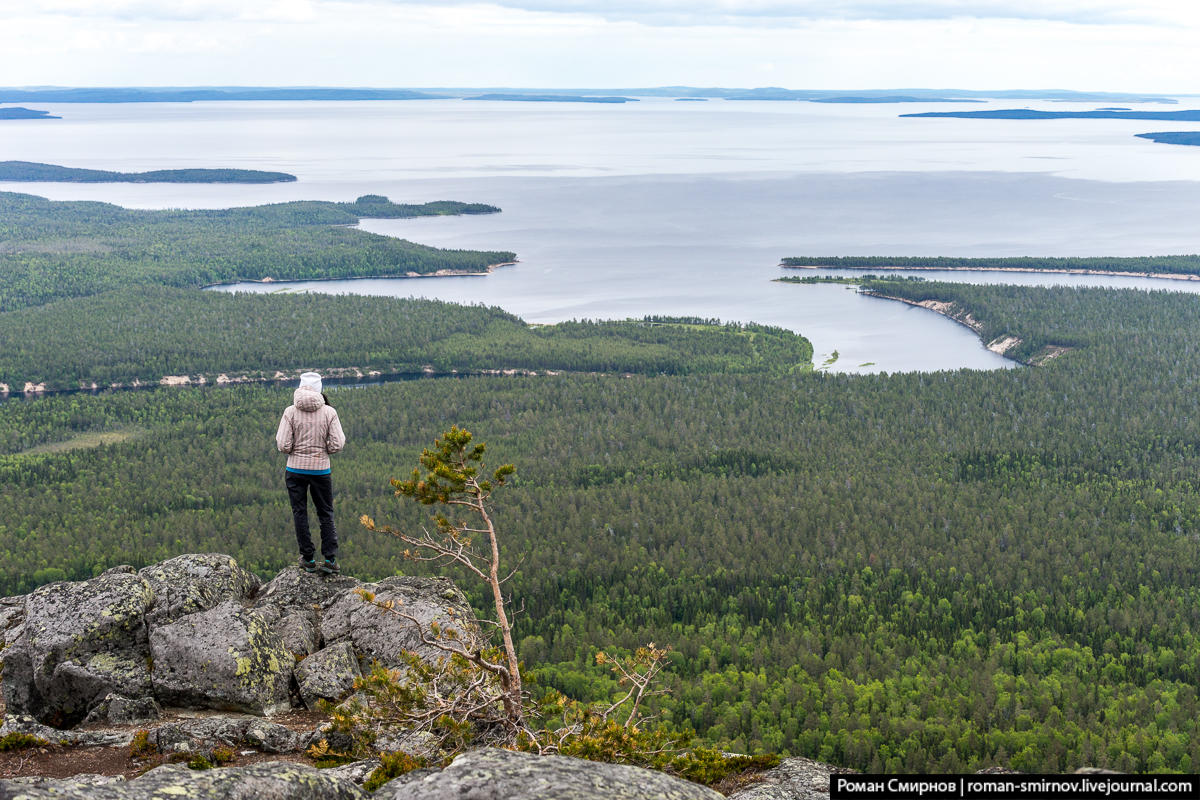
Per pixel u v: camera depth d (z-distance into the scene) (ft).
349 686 78.84
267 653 78.64
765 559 544.62
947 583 512.22
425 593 90.33
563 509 614.34
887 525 590.96
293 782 50.08
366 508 564.71
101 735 69.67
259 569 466.29
